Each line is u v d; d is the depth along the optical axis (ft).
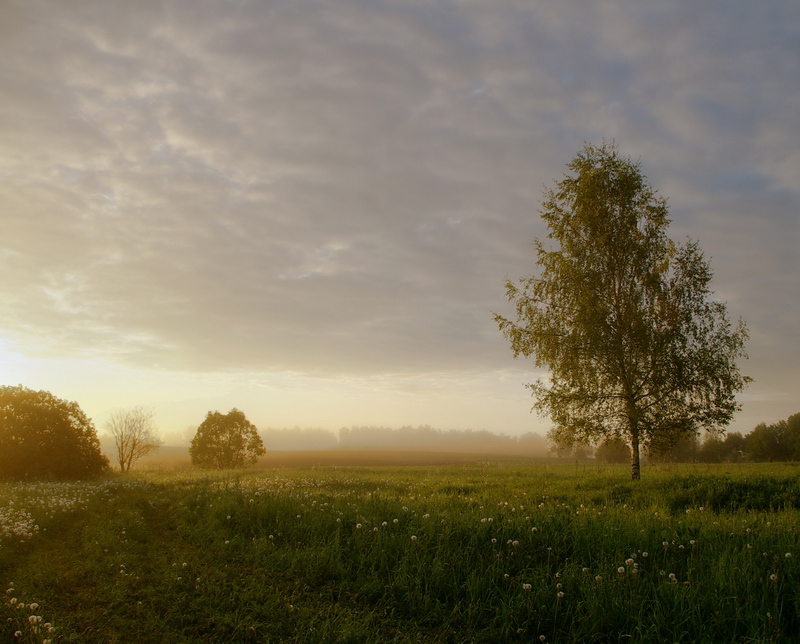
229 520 32.63
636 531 25.35
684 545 23.61
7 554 23.77
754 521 29.22
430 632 16.70
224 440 195.21
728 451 308.81
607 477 64.64
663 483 50.19
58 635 15.11
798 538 23.58
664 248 67.56
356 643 15.51
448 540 24.36
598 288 67.46
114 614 17.33
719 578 18.40
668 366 64.18
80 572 21.94
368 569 22.45
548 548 23.02
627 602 17.19
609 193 69.82
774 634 14.82
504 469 105.50
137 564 23.56
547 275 71.56
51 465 101.30
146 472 130.62
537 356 70.79
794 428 249.14
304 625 16.69
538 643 15.94
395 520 27.32
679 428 64.80
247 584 20.77
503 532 25.54
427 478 77.20
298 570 22.22
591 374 66.28
